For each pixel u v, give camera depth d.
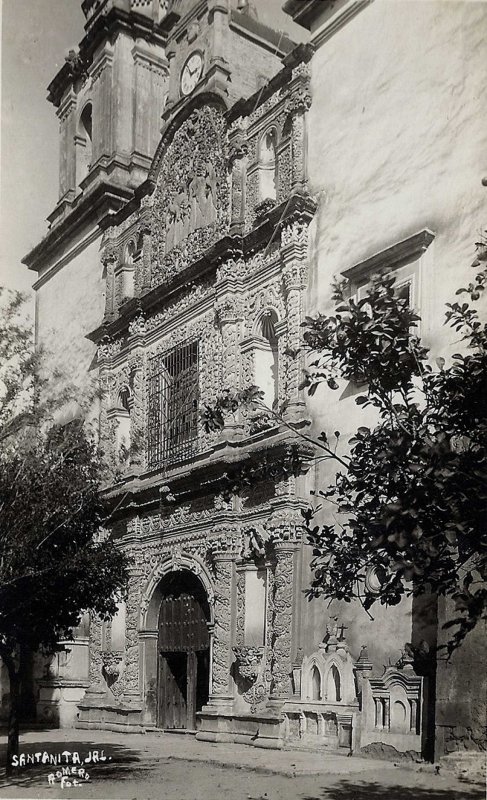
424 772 14.35
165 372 26.80
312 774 14.59
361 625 17.48
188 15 28.50
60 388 26.56
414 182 18.12
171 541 25.02
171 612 25.34
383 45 19.73
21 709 28.50
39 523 15.57
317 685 18.16
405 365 10.40
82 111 35.44
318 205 20.97
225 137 25.31
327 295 20.11
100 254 32.25
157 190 28.81
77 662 28.78
